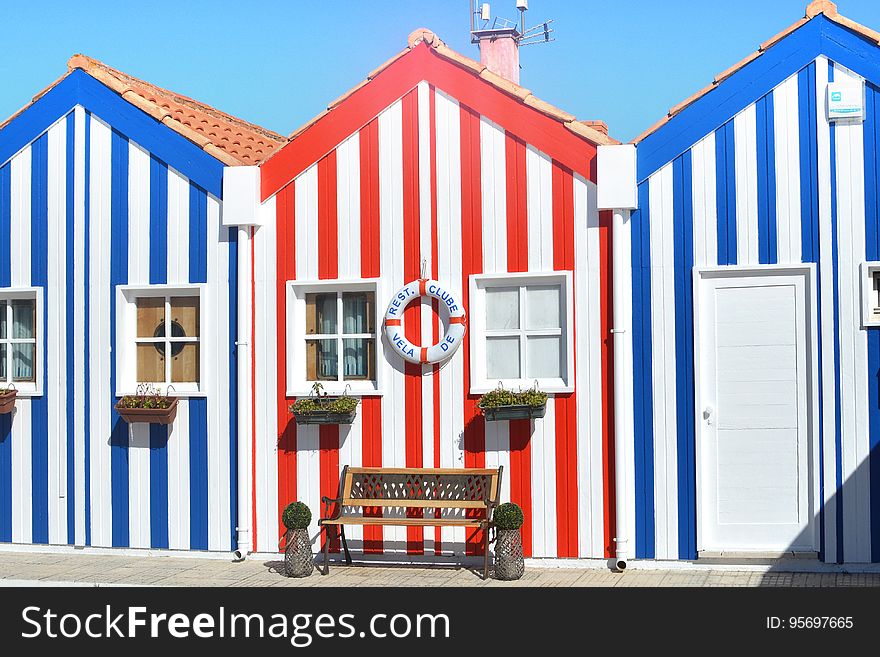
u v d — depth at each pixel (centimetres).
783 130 1077
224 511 1208
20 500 1272
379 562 1169
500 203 1145
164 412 1206
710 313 1095
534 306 1148
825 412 1063
